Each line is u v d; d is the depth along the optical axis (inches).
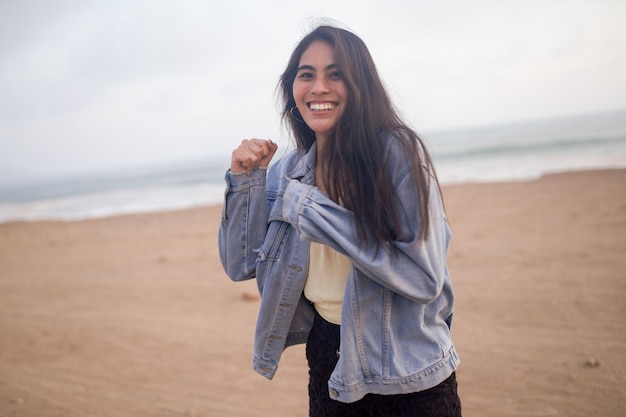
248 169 70.0
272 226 69.2
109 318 237.5
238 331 205.5
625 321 169.8
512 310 193.3
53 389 160.1
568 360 147.1
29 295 300.7
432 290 56.0
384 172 56.3
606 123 2322.8
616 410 118.4
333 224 56.3
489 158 1198.9
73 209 1153.4
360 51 61.7
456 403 63.8
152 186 1815.9
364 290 61.4
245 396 147.8
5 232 729.0
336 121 62.5
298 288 68.0
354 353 61.3
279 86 72.2
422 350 61.4
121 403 148.1
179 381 161.3
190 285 290.8
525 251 281.4
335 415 67.2
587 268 234.4
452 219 420.8
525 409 124.1
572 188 519.5
